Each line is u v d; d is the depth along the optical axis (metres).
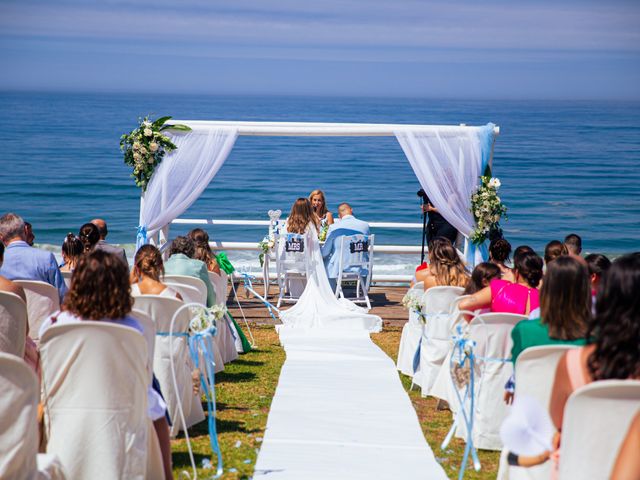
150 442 3.94
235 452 4.92
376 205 39.06
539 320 3.82
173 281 6.42
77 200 37.69
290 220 10.38
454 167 9.97
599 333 2.71
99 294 3.74
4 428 2.90
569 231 34.00
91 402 3.71
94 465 3.70
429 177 9.95
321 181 45.91
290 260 10.50
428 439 5.41
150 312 5.10
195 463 4.71
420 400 6.60
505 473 3.71
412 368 7.32
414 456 4.93
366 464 4.72
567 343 3.64
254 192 42.00
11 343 4.77
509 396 4.11
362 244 10.66
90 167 48.53
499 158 59.44
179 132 10.04
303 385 6.80
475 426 5.26
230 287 12.52
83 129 77.06
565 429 2.77
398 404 6.25
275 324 10.05
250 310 10.86
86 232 7.47
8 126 80.00
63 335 3.67
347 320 9.77
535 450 2.94
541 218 36.66
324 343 8.84
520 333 3.83
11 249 6.37
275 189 43.00
